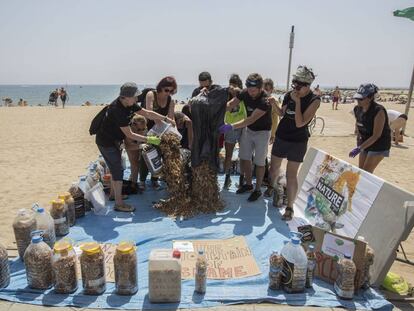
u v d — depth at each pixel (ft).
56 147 34.58
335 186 14.84
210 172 16.51
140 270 11.46
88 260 9.78
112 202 17.47
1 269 10.12
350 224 13.05
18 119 60.80
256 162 17.60
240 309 9.62
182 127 19.51
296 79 13.65
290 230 14.64
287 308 9.66
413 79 38.04
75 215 15.19
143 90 18.90
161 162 16.87
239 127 16.19
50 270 10.21
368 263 10.21
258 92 16.14
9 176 23.58
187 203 16.22
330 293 10.28
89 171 17.76
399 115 37.91
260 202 17.81
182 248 12.84
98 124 15.39
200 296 10.09
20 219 11.62
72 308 9.50
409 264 12.89
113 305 9.63
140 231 14.30
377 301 9.86
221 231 14.35
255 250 12.89
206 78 19.69
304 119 14.20
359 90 14.69
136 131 17.58
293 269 10.02
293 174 15.49
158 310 9.50
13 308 9.48
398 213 10.91
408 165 28.78
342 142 39.11
